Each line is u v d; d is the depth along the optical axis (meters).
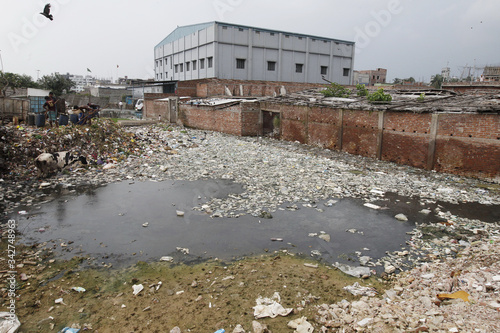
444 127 12.95
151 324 4.50
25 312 4.76
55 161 12.20
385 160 15.61
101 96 50.75
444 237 7.27
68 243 6.96
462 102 14.09
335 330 4.33
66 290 5.32
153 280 5.64
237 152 16.91
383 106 15.56
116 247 6.81
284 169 13.23
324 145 19.03
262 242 7.09
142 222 8.10
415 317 4.34
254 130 23.88
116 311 4.80
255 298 5.08
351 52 49.12
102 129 16.03
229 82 34.34
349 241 7.16
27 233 7.41
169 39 53.41
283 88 36.59
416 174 12.95
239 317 4.61
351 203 9.53
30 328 4.43
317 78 47.03
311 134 19.88
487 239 7.04
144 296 5.16
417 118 13.96
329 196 10.11
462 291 4.88
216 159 15.16
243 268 6.02
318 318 4.57
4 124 15.62
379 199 9.83
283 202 9.55
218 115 25.52
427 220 8.28
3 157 11.95
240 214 8.59
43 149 13.10
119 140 16.25
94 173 12.57
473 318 4.12
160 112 33.88
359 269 5.95
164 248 6.78
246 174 12.49
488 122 11.55
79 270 5.94
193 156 15.78
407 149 14.52
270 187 10.87
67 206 9.14
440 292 4.99
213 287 5.41
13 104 17.75
